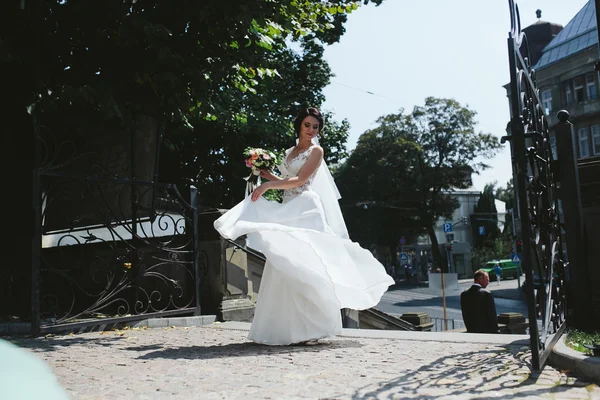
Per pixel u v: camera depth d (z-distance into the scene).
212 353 4.38
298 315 4.77
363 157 51.28
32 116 6.98
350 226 53.94
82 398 2.77
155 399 2.74
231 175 18.56
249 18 6.93
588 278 4.64
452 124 49.12
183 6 7.23
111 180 6.67
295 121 5.32
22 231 8.27
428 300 33.34
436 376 3.15
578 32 39.47
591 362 2.94
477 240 66.31
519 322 10.99
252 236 4.78
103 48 7.37
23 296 7.79
